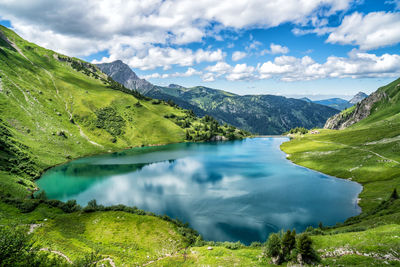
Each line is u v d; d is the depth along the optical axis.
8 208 61.97
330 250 36.50
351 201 81.75
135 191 94.62
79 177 115.50
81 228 56.69
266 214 72.31
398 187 78.88
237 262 38.53
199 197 87.31
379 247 32.53
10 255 18.34
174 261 42.31
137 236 54.47
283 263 35.94
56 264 21.25
